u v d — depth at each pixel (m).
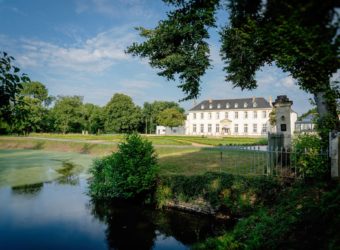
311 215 5.79
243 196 9.59
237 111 79.50
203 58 8.84
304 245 4.98
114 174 12.74
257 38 4.64
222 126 80.88
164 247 8.58
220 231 9.05
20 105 4.49
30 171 22.58
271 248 5.54
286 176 9.60
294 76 5.54
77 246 8.77
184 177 11.62
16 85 4.26
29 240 9.18
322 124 8.60
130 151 12.37
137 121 75.56
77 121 78.19
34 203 13.24
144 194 12.49
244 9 3.74
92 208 12.44
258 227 6.62
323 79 4.68
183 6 8.02
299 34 3.23
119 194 12.79
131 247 8.66
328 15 2.74
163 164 15.55
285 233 5.71
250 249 5.88
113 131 74.06
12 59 4.26
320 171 8.30
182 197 11.14
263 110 76.44
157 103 110.94
